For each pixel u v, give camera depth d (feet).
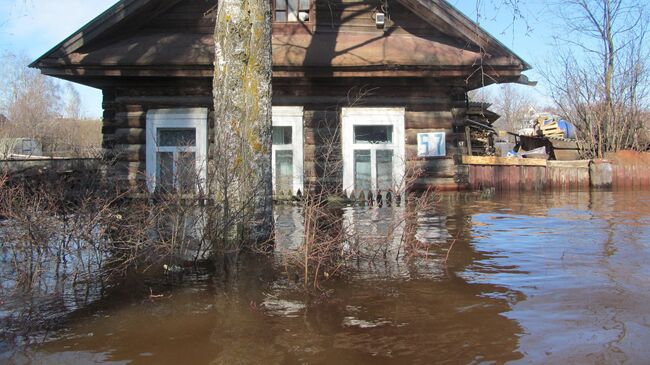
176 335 11.80
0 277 16.46
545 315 12.78
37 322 12.75
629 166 52.44
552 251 20.08
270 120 21.91
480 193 42.96
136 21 41.16
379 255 19.60
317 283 15.88
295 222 27.66
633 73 65.82
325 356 10.59
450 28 41.37
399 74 37.73
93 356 10.71
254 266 18.07
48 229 16.71
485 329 11.93
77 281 16.42
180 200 19.25
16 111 158.40
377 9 42.83
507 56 38.50
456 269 17.42
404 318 12.73
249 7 21.39
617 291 14.65
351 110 40.11
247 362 10.34
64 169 28.17
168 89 39.91
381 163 40.73
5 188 18.98
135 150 39.81
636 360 10.15
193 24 41.68
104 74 36.99
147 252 18.63
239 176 20.84
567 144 72.23
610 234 23.71
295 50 38.86
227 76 21.40
